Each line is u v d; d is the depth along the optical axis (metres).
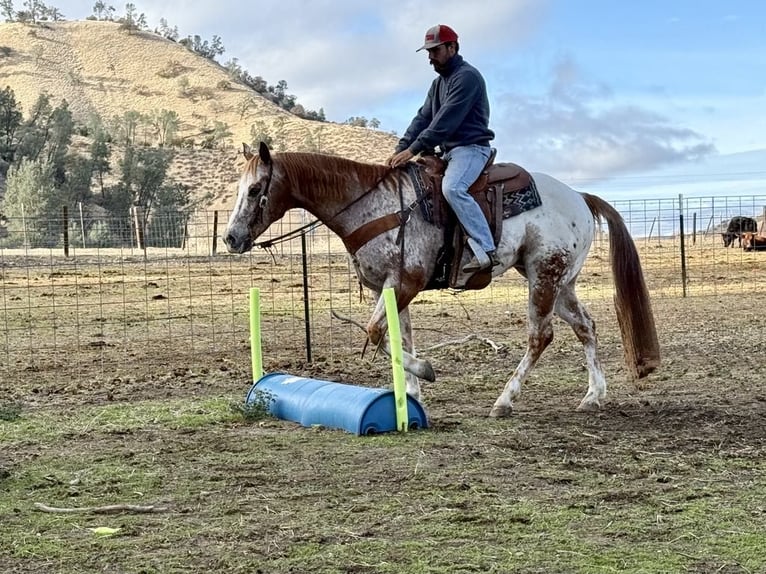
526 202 7.49
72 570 4.57
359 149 110.62
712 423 7.22
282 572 4.51
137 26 165.12
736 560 4.59
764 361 10.05
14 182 62.09
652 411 7.68
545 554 4.66
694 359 10.27
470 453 6.36
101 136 91.56
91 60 148.88
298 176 7.17
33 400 8.54
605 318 14.11
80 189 80.12
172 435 7.04
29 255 25.42
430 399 8.33
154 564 4.61
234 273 22.27
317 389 7.42
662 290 18.36
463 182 7.24
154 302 16.98
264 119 126.50
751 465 6.08
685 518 5.12
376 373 9.80
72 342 12.39
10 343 12.32
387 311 6.91
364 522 5.11
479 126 7.46
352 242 7.27
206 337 12.77
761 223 27.27
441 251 7.36
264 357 10.98
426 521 5.11
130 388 9.07
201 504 5.45
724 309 14.99
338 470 6.02
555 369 9.82
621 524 5.04
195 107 133.38
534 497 5.48
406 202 7.24
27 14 165.88
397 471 5.98
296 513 5.26
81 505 5.48
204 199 89.62
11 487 5.80
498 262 7.42
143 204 81.00
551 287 7.61
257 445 6.65
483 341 11.48
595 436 6.82
